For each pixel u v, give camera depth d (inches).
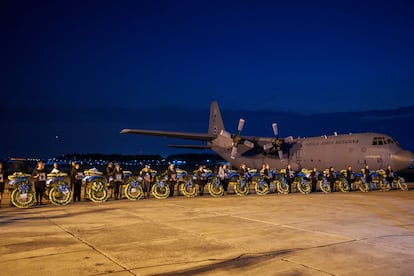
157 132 1001.5
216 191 606.9
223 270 196.5
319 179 720.3
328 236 281.0
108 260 213.5
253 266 203.8
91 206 453.1
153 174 589.3
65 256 220.5
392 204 487.2
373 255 227.0
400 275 188.9
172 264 206.8
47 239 265.6
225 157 1146.0
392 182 789.9
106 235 280.5
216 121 1302.9
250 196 599.8
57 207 443.2
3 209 426.6
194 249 240.1
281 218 364.5
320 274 190.4
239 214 390.0
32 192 448.8
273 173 667.4
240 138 964.6
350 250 239.1
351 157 864.3
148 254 227.1
